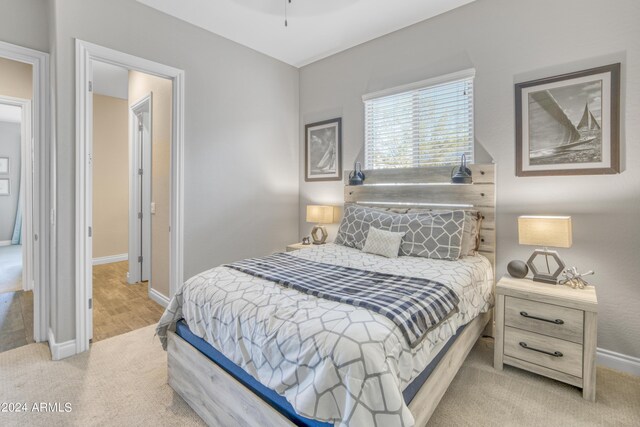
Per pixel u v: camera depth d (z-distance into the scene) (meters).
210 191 3.27
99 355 2.37
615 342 2.22
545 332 2.03
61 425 1.67
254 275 1.94
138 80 3.89
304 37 3.37
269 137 3.85
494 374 2.16
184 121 3.03
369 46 3.47
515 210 2.60
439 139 3.04
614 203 2.20
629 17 2.13
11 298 3.54
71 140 2.34
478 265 2.39
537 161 2.49
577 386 1.93
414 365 1.33
